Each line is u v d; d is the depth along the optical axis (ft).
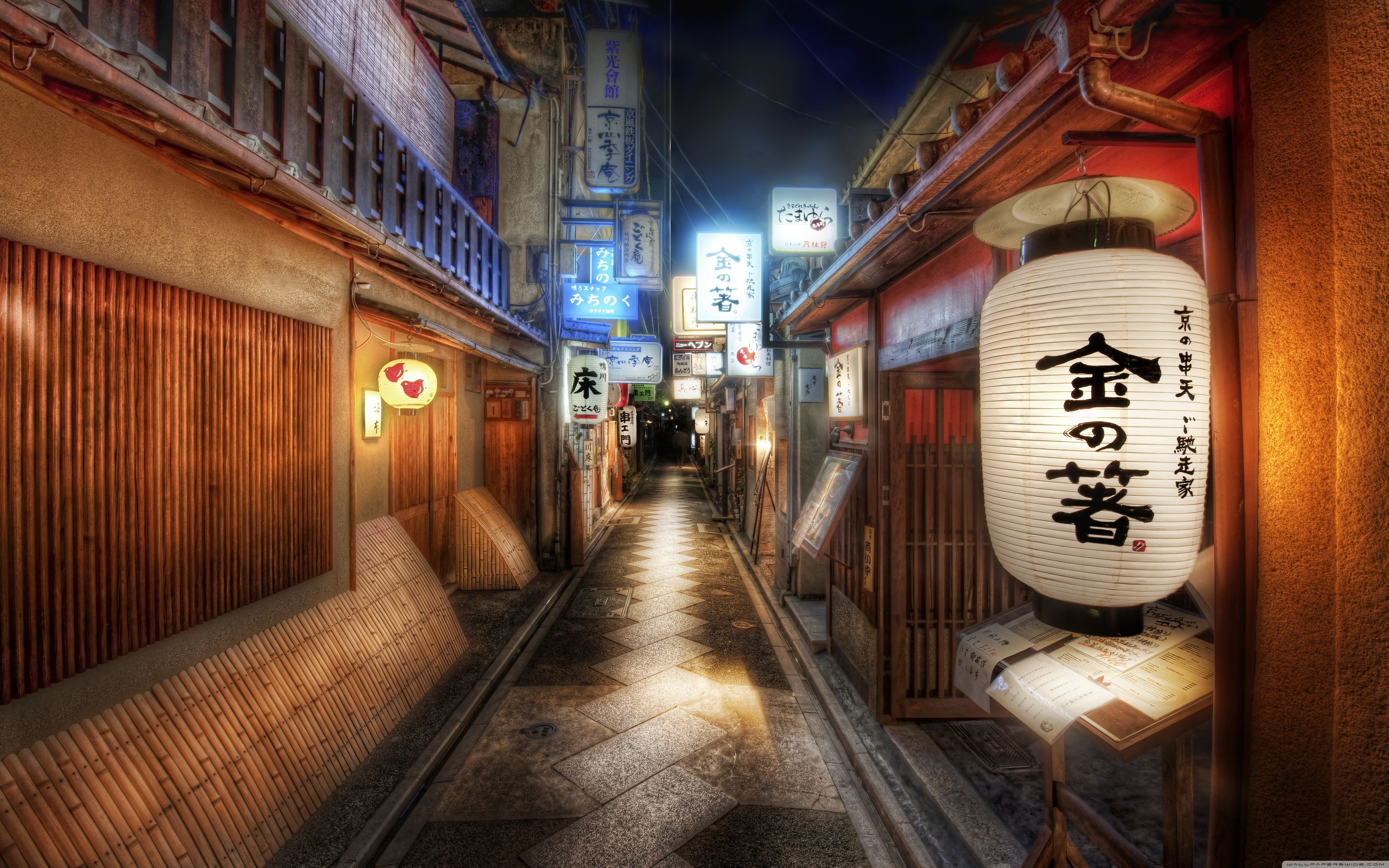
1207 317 7.11
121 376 11.83
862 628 21.45
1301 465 6.38
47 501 10.42
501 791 16.96
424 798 16.60
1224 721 7.05
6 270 9.75
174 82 11.64
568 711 21.94
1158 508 6.84
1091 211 8.23
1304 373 6.34
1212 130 7.14
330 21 22.41
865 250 16.20
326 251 19.15
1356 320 5.79
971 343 13.94
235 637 15.17
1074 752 18.02
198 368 13.82
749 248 31.01
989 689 9.55
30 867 9.21
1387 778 5.52
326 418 19.04
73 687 10.94
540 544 42.57
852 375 22.45
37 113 10.22
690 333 42.04
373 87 26.20
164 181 12.92
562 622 32.12
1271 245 6.67
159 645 12.87
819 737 20.06
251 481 15.57
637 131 34.04
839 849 14.67
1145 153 9.30
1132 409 6.85
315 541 18.47
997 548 8.15
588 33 33.63
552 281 41.78
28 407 10.09
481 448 41.68
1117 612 7.31
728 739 19.95
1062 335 7.20
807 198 27.53
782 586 36.11
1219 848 7.07
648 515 72.02
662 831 15.29
